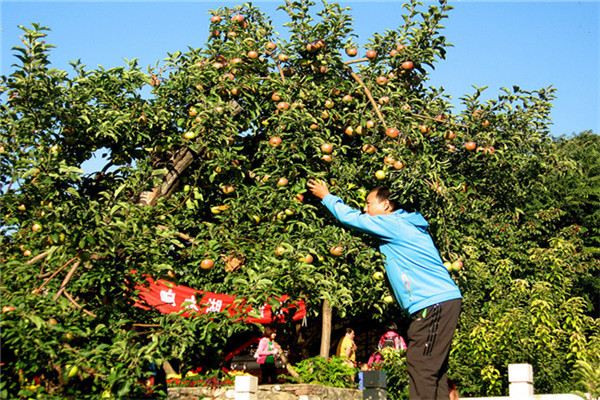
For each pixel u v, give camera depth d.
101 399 3.77
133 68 5.96
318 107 6.21
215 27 6.77
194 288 6.05
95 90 5.72
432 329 3.84
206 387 7.61
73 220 4.01
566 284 10.32
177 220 5.55
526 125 6.07
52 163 4.33
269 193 5.66
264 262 5.11
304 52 6.36
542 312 7.86
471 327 8.52
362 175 5.93
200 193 6.05
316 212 6.01
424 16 6.12
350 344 9.23
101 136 5.71
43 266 4.26
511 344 7.71
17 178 4.69
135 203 5.67
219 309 5.00
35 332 3.64
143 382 4.26
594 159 18.77
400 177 5.50
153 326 4.65
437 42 6.24
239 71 6.33
